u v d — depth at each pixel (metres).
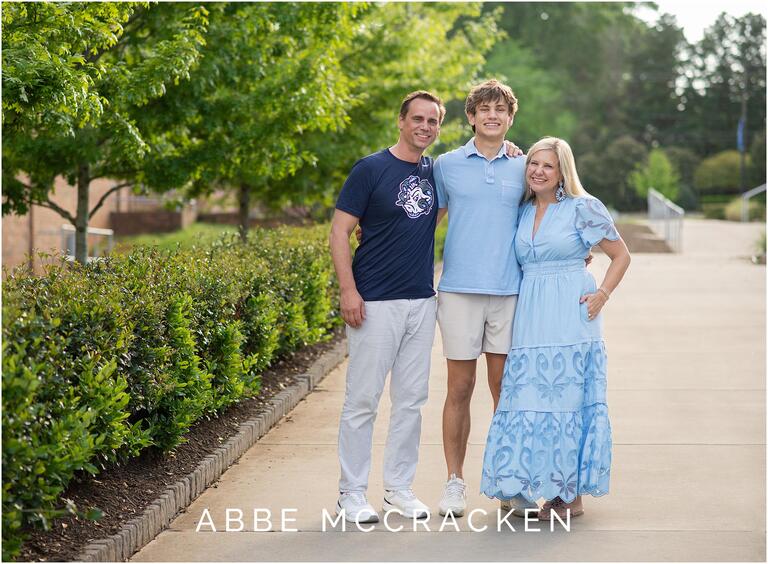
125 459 4.64
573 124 56.53
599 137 64.75
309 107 9.27
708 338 10.56
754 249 24.81
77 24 6.30
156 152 9.01
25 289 4.36
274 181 13.17
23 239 16.70
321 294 8.85
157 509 4.54
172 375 5.13
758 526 4.62
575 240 4.77
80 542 4.05
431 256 4.91
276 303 7.45
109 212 26.20
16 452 3.55
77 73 5.87
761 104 71.75
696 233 30.27
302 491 5.22
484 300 4.91
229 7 8.70
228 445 5.71
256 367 7.03
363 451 4.83
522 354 4.77
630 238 28.45
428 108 4.71
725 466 5.68
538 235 4.79
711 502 5.00
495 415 4.83
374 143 12.70
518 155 4.98
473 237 4.86
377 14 12.81
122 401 4.38
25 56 5.70
